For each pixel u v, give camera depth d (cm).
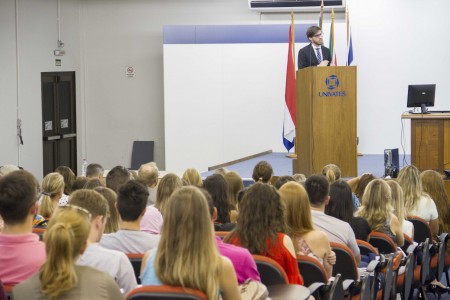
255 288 302
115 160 1448
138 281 365
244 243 359
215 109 1336
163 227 270
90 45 1436
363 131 1305
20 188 316
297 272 359
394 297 514
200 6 1391
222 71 1328
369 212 532
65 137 1388
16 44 1213
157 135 1435
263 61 1322
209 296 259
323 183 462
